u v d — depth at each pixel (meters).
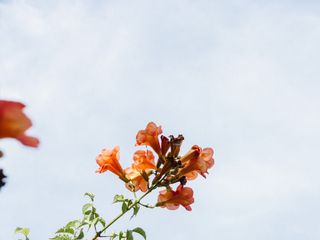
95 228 0.96
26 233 0.93
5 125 0.40
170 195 1.01
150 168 1.01
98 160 1.04
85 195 0.99
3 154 0.43
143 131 1.02
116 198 0.97
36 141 0.41
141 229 0.95
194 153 1.01
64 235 0.95
